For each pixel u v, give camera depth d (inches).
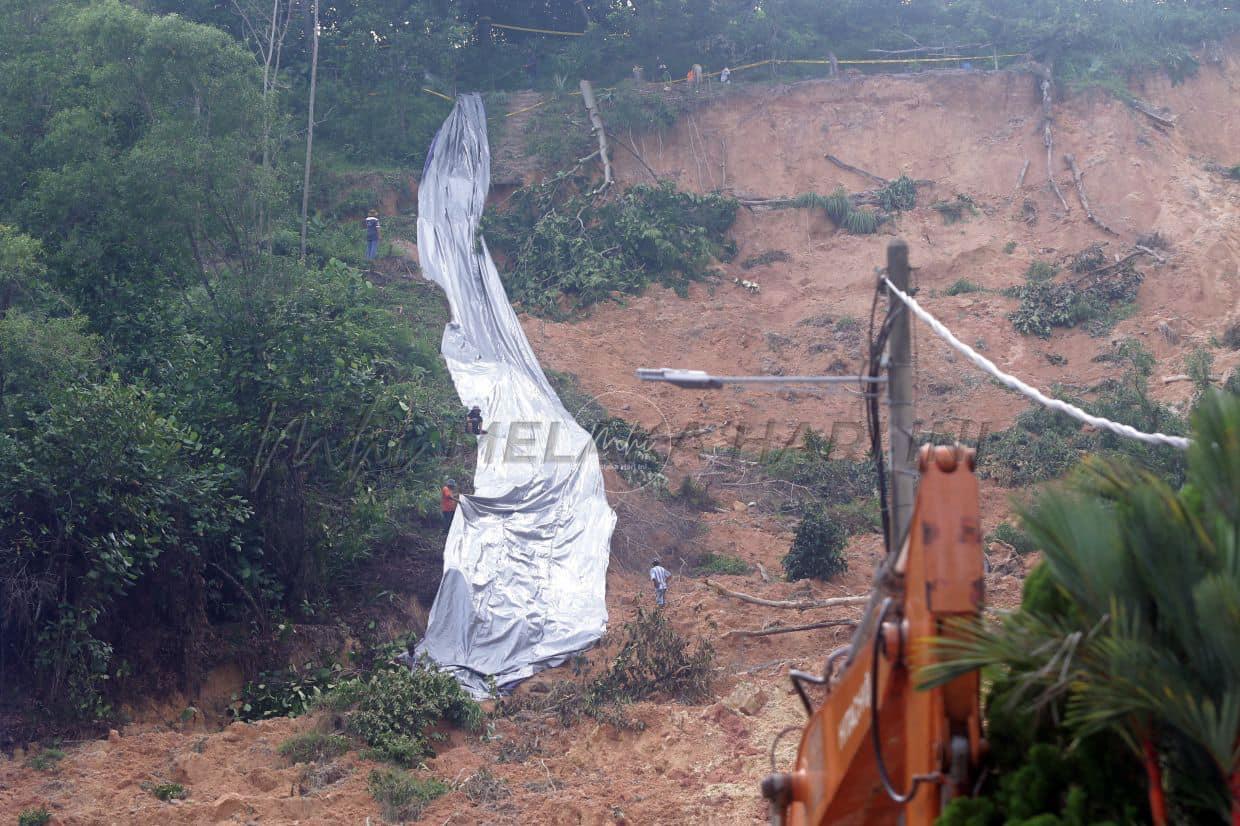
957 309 1747.0
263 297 1037.2
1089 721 233.5
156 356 1069.8
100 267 1093.1
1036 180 1961.1
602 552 1112.2
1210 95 2121.1
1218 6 2279.8
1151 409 1378.0
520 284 1785.2
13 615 782.5
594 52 2245.3
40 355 869.2
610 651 957.8
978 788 251.0
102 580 805.9
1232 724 212.8
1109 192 1903.3
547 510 1148.5
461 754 771.4
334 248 1662.2
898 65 2223.2
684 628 984.3
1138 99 2044.8
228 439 967.0
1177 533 224.5
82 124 1077.8
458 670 929.5
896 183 1964.8
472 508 1107.3
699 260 1861.5
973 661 234.8
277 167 1316.4
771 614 1008.2
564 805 674.8
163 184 1063.0
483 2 2381.9
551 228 1844.2
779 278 1866.4
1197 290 1704.0
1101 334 1675.7
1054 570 239.1
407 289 1640.0
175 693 850.8
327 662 922.1
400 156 2011.6
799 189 2014.0
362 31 2063.2
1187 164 1971.0
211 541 918.4
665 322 1744.6
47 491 797.9
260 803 668.7
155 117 1108.5
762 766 716.7
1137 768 243.9
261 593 937.5
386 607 1003.3
